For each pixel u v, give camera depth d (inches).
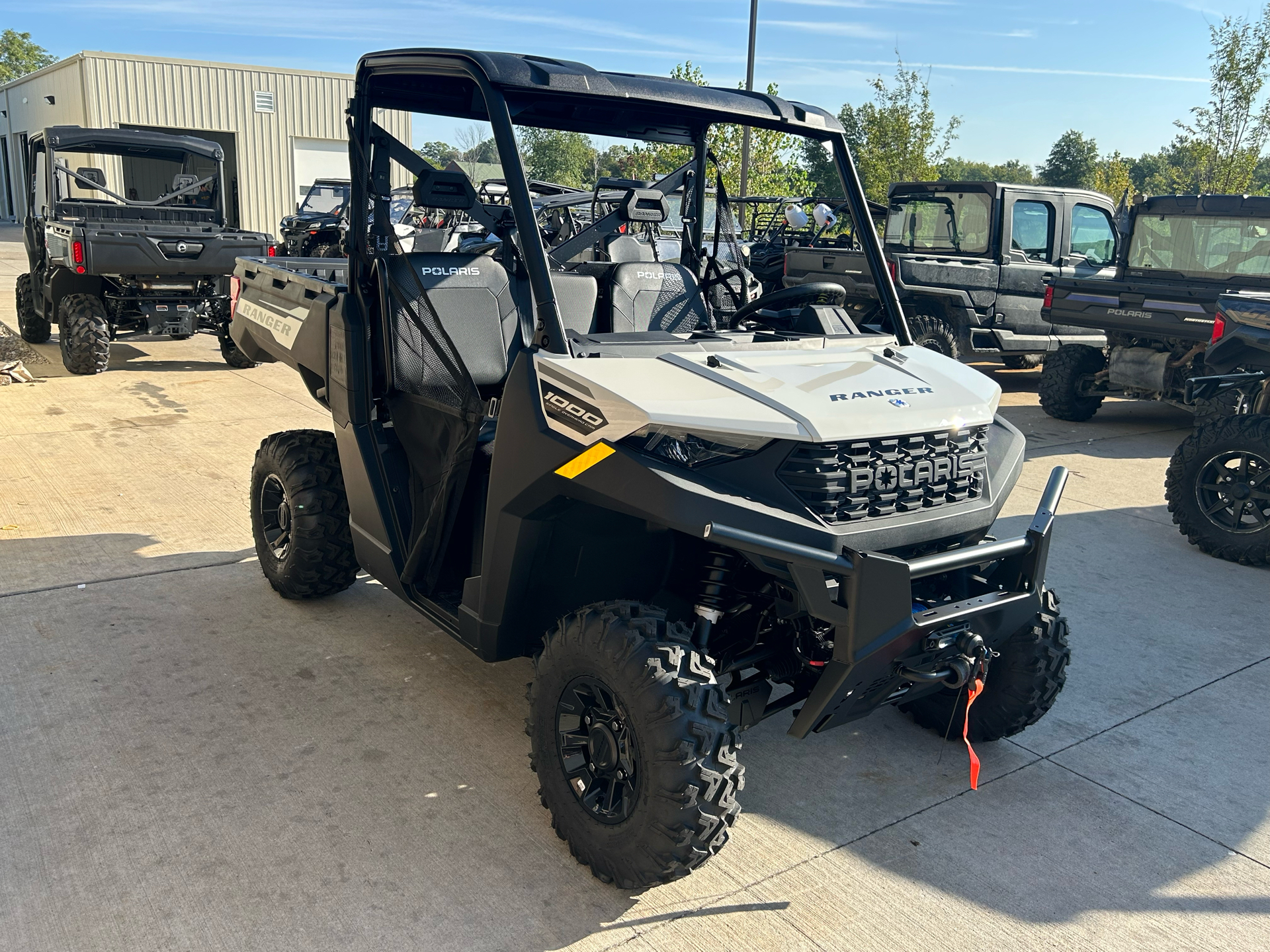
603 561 107.8
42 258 376.5
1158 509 235.6
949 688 106.1
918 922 93.7
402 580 126.9
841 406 94.7
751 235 508.4
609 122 130.0
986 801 114.7
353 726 124.5
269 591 165.9
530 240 99.4
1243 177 697.6
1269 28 684.1
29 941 86.4
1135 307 294.8
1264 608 176.1
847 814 111.3
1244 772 122.3
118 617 153.3
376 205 130.1
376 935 88.8
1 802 105.8
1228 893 99.4
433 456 125.4
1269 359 208.7
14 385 326.0
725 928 92.0
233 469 235.3
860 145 869.2
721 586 98.0
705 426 88.0
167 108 938.1
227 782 111.1
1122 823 111.0
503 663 143.6
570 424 93.7
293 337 151.5
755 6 650.2
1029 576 106.0
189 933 88.1
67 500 208.2
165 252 338.6
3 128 1391.5
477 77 102.4
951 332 357.7
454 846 101.9
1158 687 144.3
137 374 355.9
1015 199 366.9
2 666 136.2
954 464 99.8
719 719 89.4
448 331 121.1
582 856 97.0
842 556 89.2
